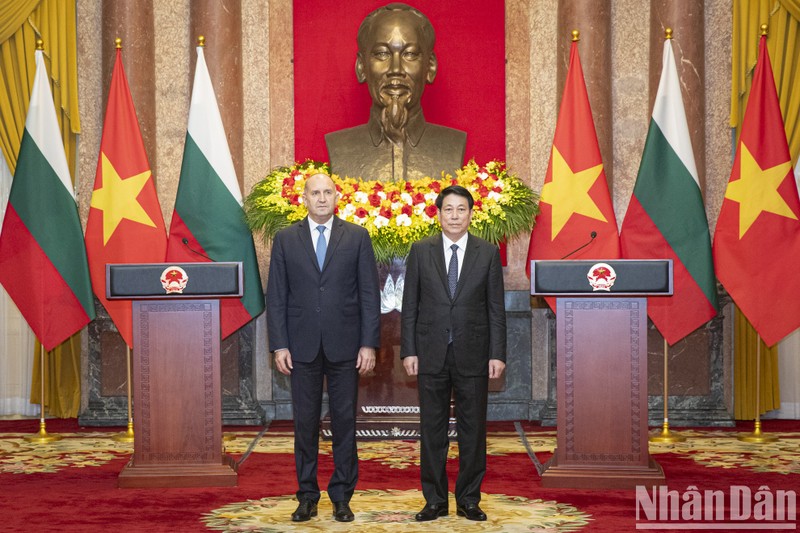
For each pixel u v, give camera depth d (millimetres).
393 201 6879
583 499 5016
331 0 8797
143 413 5426
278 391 8625
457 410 4555
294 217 6867
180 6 8836
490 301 4551
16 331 8805
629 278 5199
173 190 8742
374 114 7969
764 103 7117
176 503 4945
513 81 8781
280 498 5074
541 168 8750
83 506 4883
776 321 6977
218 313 5449
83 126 8641
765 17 8234
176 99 8789
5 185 8727
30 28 8484
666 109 7234
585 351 5359
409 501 4980
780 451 6625
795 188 7043
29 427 8094
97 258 7266
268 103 8867
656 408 8008
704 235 7141
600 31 8484
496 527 4391
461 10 8789
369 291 4602
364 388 7172
